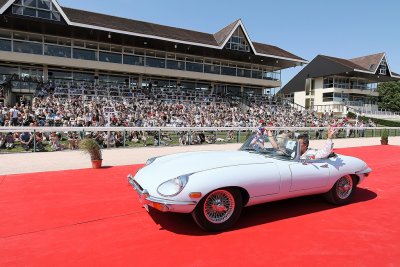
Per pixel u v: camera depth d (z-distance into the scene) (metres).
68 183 6.26
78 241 3.50
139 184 4.02
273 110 34.38
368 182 6.79
